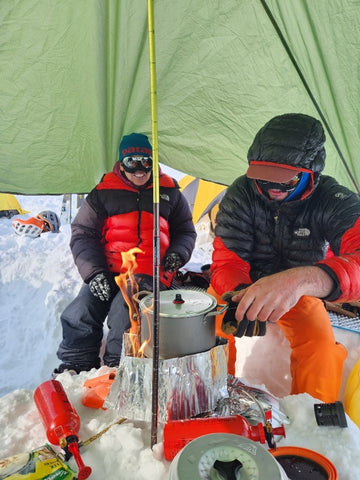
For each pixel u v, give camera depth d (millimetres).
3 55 2070
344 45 1839
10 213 5895
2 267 3889
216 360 897
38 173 2455
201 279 2354
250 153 1562
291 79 2098
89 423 910
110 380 1018
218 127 2369
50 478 717
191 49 2141
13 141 2328
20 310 3102
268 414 886
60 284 3480
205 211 3932
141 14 2039
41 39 2045
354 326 1911
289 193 1548
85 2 1955
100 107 2320
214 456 674
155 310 769
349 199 1565
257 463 661
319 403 939
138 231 2172
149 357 882
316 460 783
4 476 714
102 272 2047
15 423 925
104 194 2193
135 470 778
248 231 1708
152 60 690
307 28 1863
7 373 2359
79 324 1911
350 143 2070
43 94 2215
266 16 1950
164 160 2559
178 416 857
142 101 2367
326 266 1211
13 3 1924
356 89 1916
